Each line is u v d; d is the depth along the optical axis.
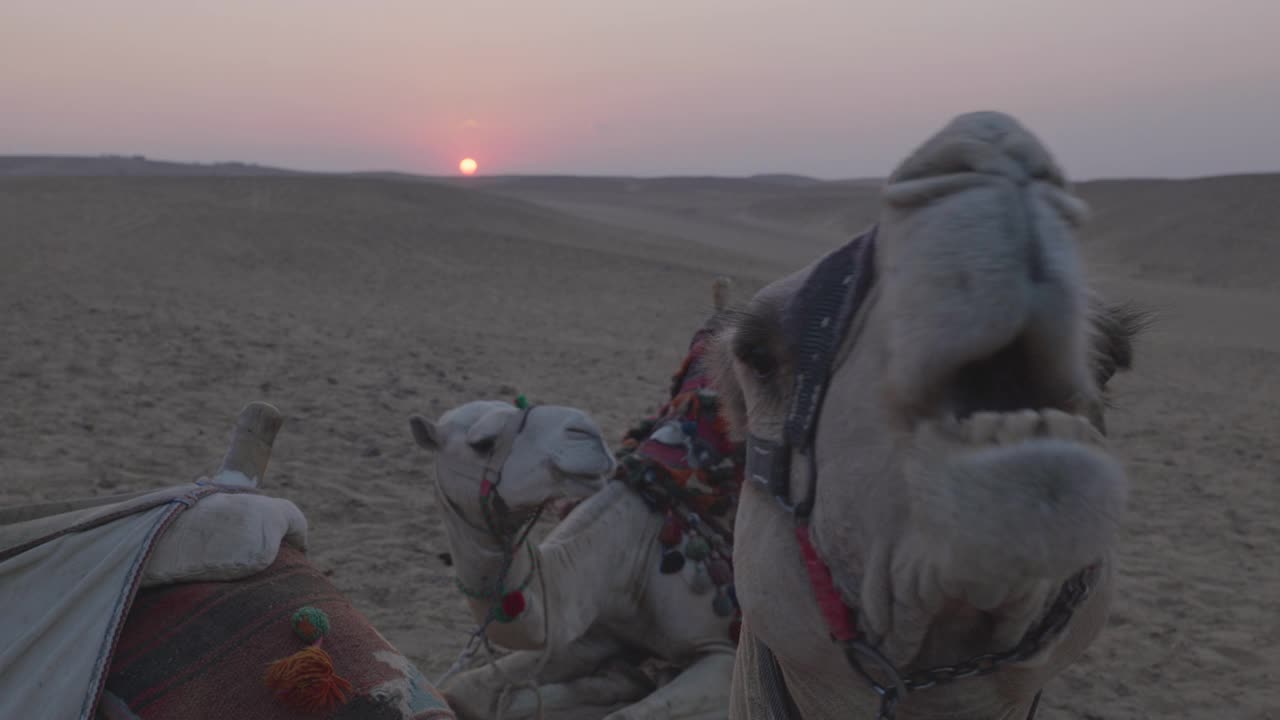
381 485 8.50
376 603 6.27
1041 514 1.15
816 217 98.50
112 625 2.48
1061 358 1.22
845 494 1.54
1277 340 29.50
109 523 2.75
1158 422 14.65
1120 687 5.84
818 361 1.59
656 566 4.40
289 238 31.41
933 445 1.24
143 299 19.44
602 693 4.51
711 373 1.99
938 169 1.25
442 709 2.52
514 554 3.86
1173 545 8.52
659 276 32.41
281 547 2.84
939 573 1.38
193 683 2.39
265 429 3.07
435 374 13.76
